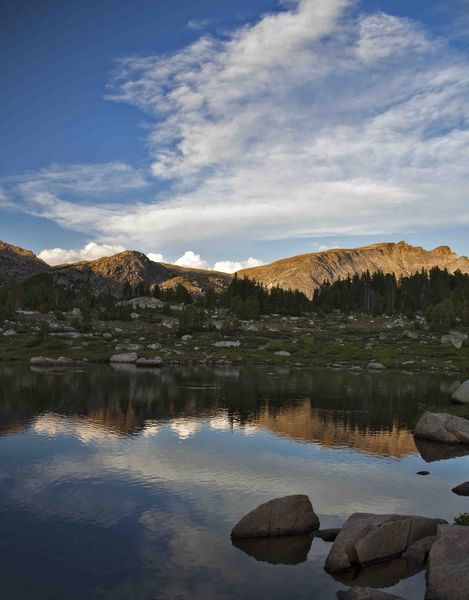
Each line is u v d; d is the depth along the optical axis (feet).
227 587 50.01
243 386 199.21
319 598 47.96
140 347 336.70
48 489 77.97
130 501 73.41
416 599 47.83
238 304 515.09
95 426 123.44
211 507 71.67
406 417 141.59
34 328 390.21
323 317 536.42
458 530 52.03
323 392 186.39
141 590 49.16
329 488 80.69
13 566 53.72
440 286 628.28
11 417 131.75
